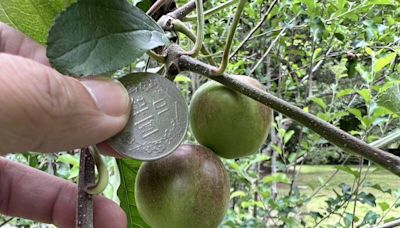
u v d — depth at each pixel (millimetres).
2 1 83
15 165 134
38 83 72
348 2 281
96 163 85
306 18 274
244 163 295
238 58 322
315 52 301
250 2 297
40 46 90
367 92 208
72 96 74
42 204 132
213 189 102
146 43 79
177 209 100
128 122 84
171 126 84
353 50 262
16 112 71
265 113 112
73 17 74
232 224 257
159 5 113
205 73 90
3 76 70
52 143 77
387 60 220
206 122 109
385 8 326
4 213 134
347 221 244
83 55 74
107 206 120
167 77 95
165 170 102
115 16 78
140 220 126
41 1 83
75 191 133
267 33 275
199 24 96
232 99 108
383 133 240
